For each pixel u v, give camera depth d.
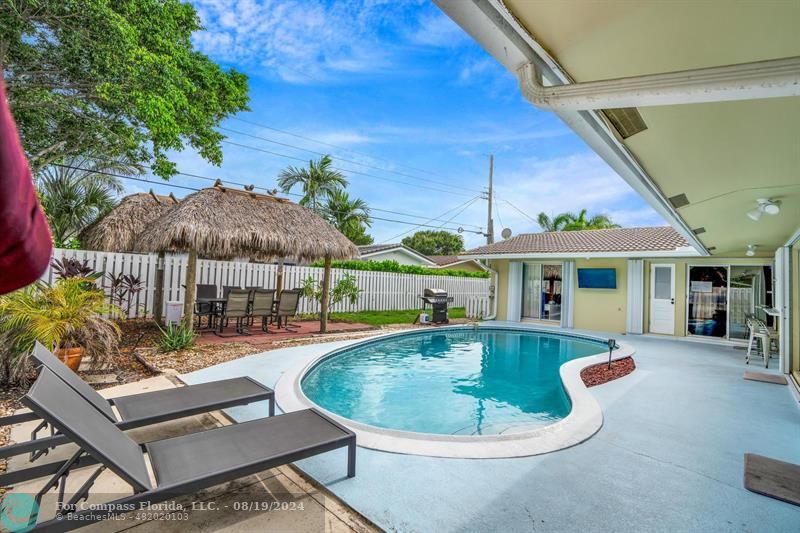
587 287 14.28
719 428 4.56
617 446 3.99
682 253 11.54
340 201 29.78
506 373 8.10
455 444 3.89
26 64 8.07
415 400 6.21
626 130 2.99
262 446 2.87
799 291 7.46
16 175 0.58
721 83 1.85
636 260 13.03
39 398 2.25
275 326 11.94
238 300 9.98
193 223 8.06
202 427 4.14
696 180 4.27
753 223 6.54
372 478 3.20
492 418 5.43
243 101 13.34
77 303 5.86
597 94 2.04
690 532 2.64
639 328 12.89
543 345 11.44
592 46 2.01
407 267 19.56
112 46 7.78
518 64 2.15
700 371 7.68
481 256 16.30
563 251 14.12
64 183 13.56
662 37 1.92
